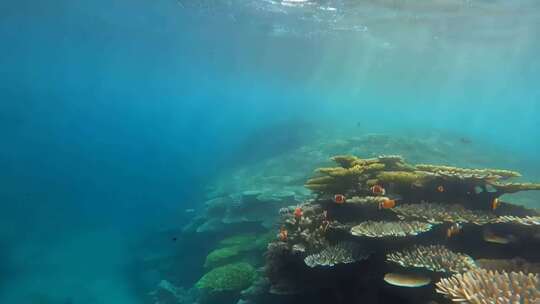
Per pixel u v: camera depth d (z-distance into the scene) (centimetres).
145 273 1808
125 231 2789
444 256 505
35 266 1986
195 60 5206
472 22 2380
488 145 3803
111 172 6216
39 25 3266
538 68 3894
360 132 3806
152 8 2652
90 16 2944
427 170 727
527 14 2122
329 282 606
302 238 646
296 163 2536
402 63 4497
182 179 4684
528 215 612
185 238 1823
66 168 6166
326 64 4916
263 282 823
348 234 621
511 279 408
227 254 1208
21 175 4925
